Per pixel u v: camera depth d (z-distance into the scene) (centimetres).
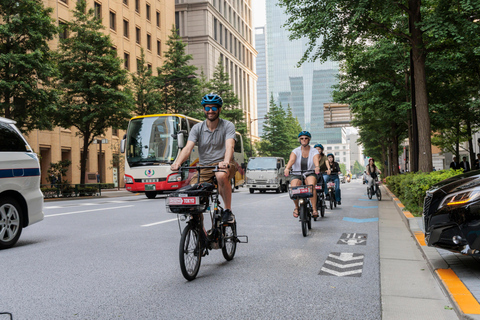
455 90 1803
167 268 532
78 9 2662
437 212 459
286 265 547
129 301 400
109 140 4144
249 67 9469
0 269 533
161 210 1291
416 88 1319
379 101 2008
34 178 751
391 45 1811
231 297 410
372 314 359
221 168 486
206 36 6825
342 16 1335
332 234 809
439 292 421
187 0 6888
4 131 720
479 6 1086
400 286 445
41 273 510
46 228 902
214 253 630
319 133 17125
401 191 1438
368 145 4991
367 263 554
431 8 1371
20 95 2091
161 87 3778
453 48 1308
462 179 471
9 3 2019
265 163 2639
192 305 387
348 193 2508
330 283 459
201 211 466
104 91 2558
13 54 1983
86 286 452
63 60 2608
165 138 1994
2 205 679
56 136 3391
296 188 777
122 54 4378
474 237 432
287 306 382
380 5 1266
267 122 7269
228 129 519
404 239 739
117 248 666
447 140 2833
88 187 2625
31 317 357
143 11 4866
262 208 1384
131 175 1994
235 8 8594
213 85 5209
